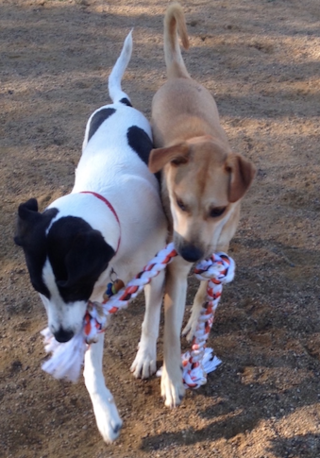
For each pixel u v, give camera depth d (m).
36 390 1.17
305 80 2.31
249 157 1.85
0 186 1.71
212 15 2.91
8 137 1.93
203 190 1.09
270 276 1.43
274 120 2.05
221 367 1.21
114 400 1.14
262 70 2.39
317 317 1.31
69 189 1.69
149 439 1.08
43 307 1.35
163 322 1.33
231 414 1.11
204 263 1.07
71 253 0.86
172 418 1.11
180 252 1.08
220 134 1.36
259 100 2.18
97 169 1.15
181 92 1.46
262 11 2.98
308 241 1.53
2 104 2.12
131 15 2.93
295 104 2.16
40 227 0.90
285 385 1.16
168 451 1.05
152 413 1.12
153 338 1.22
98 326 0.97
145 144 1.28
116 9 3.00
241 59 2.47
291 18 2.90
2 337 1.28
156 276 1.14
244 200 1.68
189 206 1.10
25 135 1.94
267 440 1.06
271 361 1.21
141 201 1.12
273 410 1.12
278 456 1.03
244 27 2.77
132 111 1.39
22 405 1.14
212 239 1.11
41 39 2.65
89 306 0.98
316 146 1.91
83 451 1.06
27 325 1.31
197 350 1.10
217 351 1.24
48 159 1.82
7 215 1.60
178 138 1.31
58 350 0.97
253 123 2.03
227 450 1.05
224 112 2.09
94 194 1.03
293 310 1.33
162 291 1.19
